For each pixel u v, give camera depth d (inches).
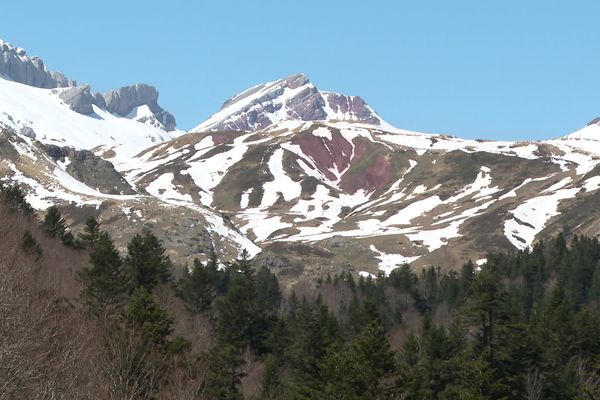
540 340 4601.4
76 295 4584.2
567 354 4665.4
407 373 3772.1
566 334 4692.4
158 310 3570.4
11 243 4830.2
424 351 4586.6
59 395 2135.8
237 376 3782.0
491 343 4114.2
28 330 2210.9
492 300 4101.9
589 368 4569.4
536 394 3976.4
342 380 3624.5
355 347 3826.3
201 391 3265.3
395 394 3757.4
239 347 4707.2
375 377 3649.1
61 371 2231.8
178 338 3651.6
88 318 3518.7
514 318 4119.1
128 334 3144.7
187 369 3294.8
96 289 4303.6
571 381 4192.9
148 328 3412.9
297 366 4333.2
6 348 2012.8
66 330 2851.9
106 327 3351.4
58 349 2502.5
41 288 3595.0
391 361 3722.9
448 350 4389.8
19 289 2770.7
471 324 4151.1
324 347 4330.7
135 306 3555.6
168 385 2997.0
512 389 3973.9
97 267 4852.4
